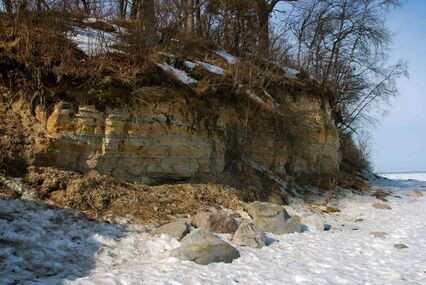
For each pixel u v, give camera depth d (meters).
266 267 7.48
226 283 6.47
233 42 18.66
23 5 9.91
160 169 11.09
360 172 27.00
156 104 10.98
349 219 13.22
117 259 7.26
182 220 9.12
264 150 14.91
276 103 16.03
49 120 9.50
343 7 24.84
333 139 19.09
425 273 7.63
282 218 10.56
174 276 6.57
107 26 12.91
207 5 18.53
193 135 11.88
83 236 7.77
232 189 12.07
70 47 10.29
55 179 8.95
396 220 13.24
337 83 25.44
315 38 25.47
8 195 8.17
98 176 9.67
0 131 9.02
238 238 8.89
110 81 10.05
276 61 18.11
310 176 16.84
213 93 12.73
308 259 8.20
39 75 9.48
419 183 26.02
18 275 5.85
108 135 10.02
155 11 14.20
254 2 19.28
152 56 11.42
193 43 15.05
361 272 7.54
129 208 9.34
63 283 5.84
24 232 7.16
